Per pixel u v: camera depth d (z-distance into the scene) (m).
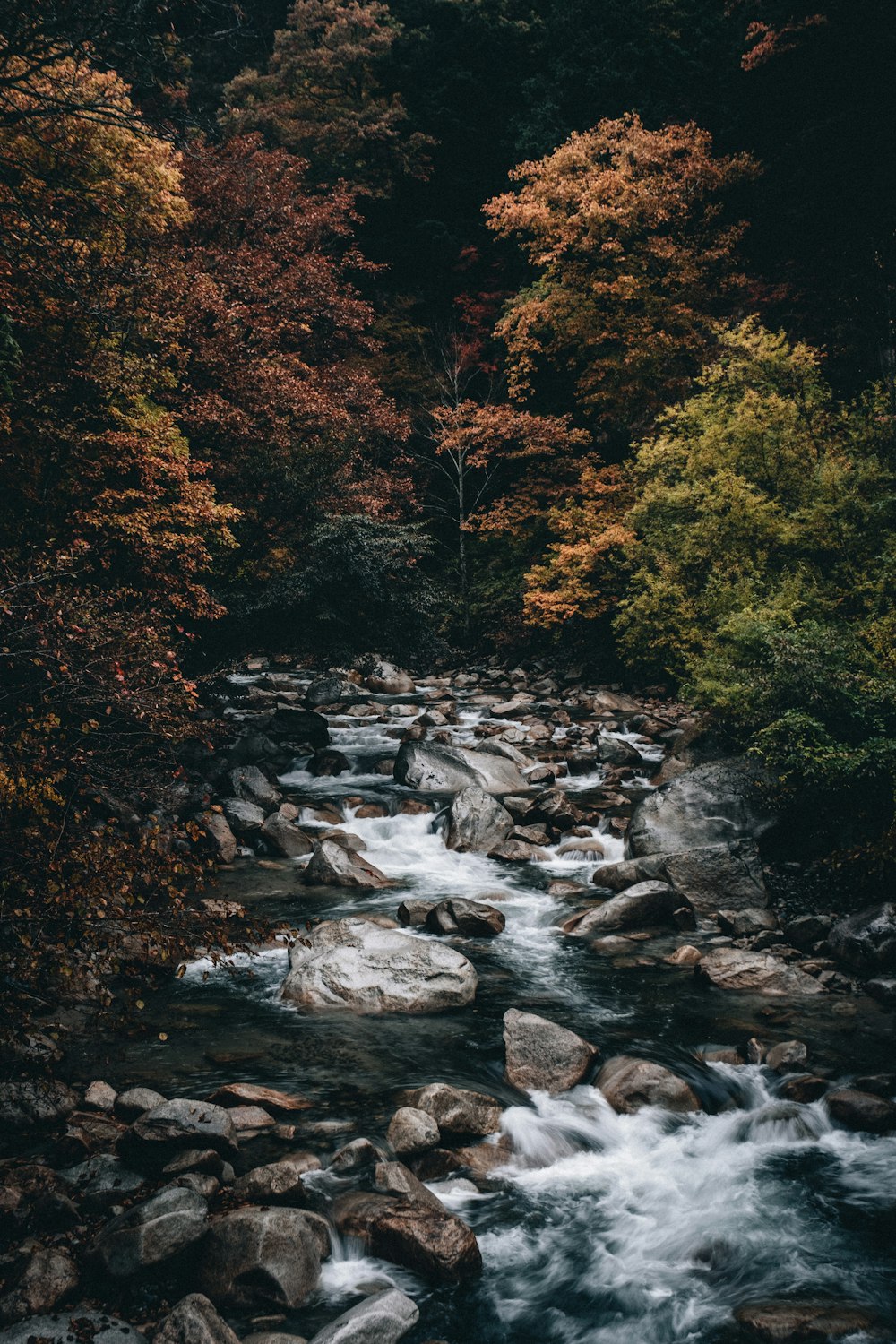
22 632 7.62
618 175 25.69
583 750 18.59
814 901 10.83
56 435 12.83
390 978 8.30
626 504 26.36
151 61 12.66
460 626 33.16
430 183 42.56
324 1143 6.05
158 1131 5.71
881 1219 5.64
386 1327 4.50
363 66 42.12
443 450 34.12
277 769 17.03
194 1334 4.27
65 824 6.71
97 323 13.48
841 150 25.95
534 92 40.41
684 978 8.95
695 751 15.70
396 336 36.03
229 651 21.39
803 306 26.20
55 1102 6.26
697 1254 5.33
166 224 16.80
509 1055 7.09
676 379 26.59
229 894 11.04
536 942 9.88
